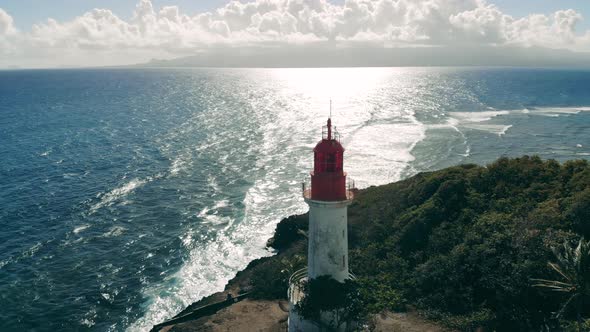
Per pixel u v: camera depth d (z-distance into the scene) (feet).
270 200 216.13
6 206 205.67
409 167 265.75
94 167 269.03
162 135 363.97
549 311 93.61
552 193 130.93
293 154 298.15
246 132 375.45
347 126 398.83
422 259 123.44
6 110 528.22
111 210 203.31
